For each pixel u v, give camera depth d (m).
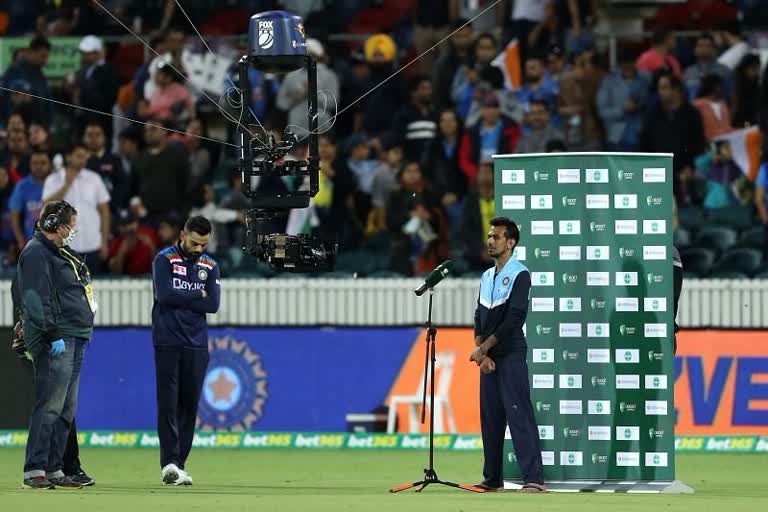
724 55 74.75
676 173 70.50
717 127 71.88
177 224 68.69
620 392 40.03
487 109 70.69
